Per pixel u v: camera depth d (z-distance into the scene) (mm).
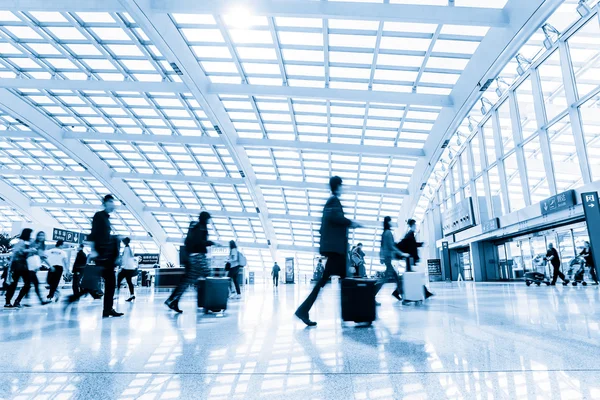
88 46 17250
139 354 2842
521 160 16375
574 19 11844
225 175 30281
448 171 26406
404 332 3734
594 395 1771
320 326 4344
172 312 6473
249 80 18484
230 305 7883
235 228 39500
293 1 12484
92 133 23875
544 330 3639
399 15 12289
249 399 1822
